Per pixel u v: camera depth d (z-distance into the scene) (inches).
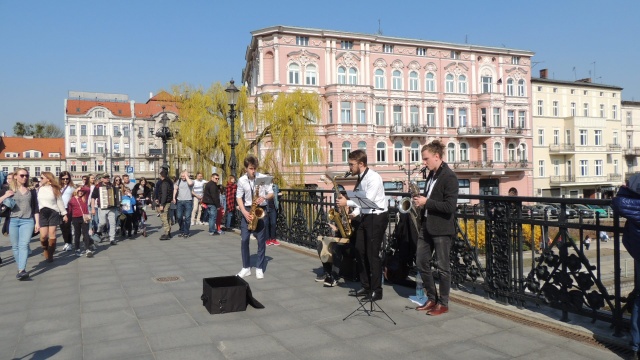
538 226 197.3
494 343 171.3
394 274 262.8
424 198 199.9
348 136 1572.3
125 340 182.2
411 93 1706.4
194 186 703.1
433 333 183.6
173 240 497.0
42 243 356.5
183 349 171.8
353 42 1621.6
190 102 936.3
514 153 1872.5
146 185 784.3
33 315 217.9
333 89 1551.4
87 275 309.0
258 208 284.4
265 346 173.3
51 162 3152.1
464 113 1811.0
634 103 2284.7
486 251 220.4
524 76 1900.8
